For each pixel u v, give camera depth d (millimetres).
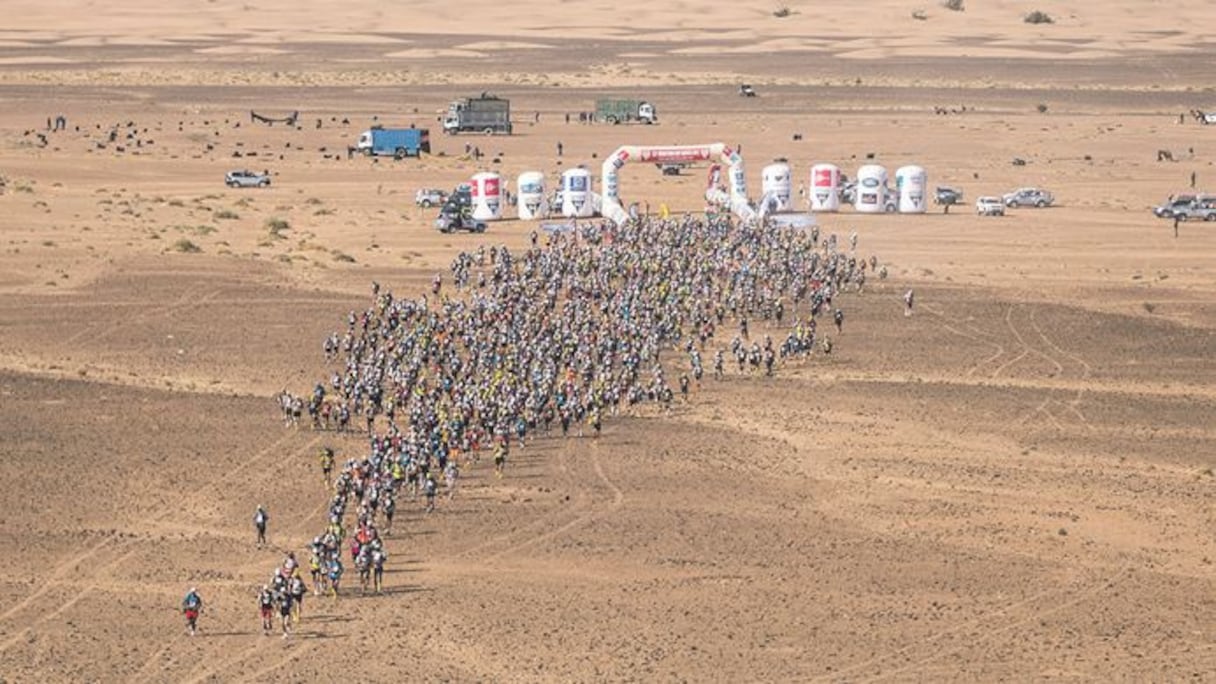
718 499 190625
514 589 162250
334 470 199875
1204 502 191375
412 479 190250
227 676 141875
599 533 178500
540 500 189875
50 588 161750
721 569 168125
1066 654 148250
